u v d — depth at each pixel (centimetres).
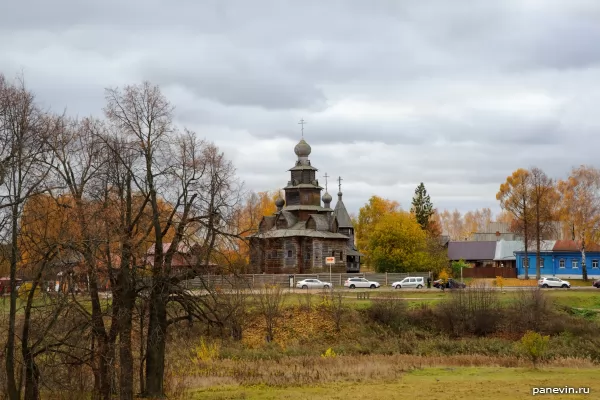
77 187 3456
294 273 10856
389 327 6881
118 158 3516
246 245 4028
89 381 3728
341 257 11300
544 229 12331
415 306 7388
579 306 7612
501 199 12706
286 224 11150
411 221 11556
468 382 4188
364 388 4041
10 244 3297
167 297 3609
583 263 11588
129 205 3512
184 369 4881
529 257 12675
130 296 3459
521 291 7425
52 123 3578
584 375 4447
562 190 12325
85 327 3306
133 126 3634
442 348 6250
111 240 3250
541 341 5147
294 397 3772
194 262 3591
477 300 6944
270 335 6594
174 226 3659
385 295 7569
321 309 7125
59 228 3400
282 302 7219
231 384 4334
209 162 3744
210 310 3731
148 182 3566
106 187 3494
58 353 3369
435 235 14838
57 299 3184
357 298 7712
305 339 6631
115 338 3478
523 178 12431
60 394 3544
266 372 4806
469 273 12762
